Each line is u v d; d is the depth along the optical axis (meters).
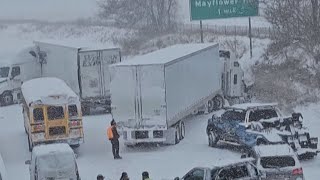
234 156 23.89
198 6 43.34
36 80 30.83
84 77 36.16
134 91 25.81
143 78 25.69
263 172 17.12
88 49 36.16
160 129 25.72
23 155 26.56
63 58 37.28
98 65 36.28
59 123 25.77
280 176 17.17
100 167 23.58
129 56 56.53
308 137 23.14
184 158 24.31
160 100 25.58
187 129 30.05
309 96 34.69
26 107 27.42
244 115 24.27
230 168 15.77
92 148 27.41
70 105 25.89
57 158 19.05
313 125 29.77
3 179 20.42
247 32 51.31
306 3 41.22
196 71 30.03
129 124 25.97
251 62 42.50
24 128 32.41
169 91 25.98
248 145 23.64
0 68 42.03
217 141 25.88
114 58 36.59
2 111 39.41
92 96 36.38
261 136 23.08
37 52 40.91
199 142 27.47
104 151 26.69
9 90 41.88
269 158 17.30
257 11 43.09
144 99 25.75
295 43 41.62
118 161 24.52
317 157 23.48
